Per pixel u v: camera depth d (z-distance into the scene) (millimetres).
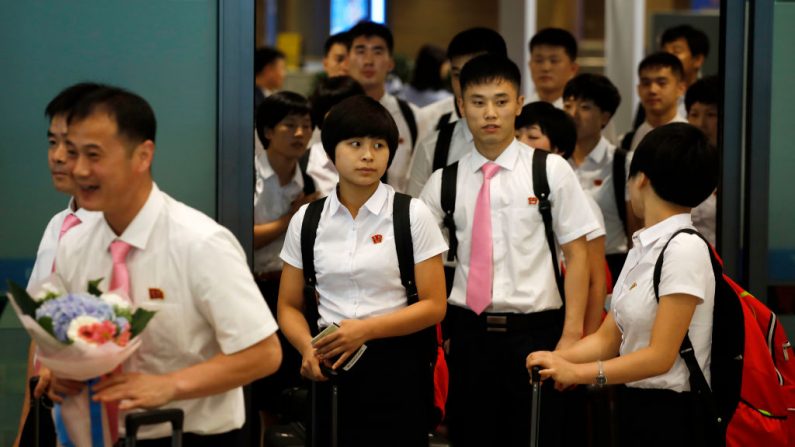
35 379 3523
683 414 4012
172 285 3225
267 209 6309
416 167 5973
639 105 8336
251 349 3225
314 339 4191
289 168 6355
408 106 7707
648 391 4062
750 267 5512
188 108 5113
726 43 5480
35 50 4992
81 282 3330
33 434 3621
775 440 3992
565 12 12211
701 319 3963
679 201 3963
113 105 3119
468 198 5020
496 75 4902
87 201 3152
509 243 4934
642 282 3988
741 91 5508
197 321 3266
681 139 3924
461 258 5023
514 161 4996
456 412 5105
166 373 3266
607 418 4203
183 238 3211
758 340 3980
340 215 4488
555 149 5926
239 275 3240
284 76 12211
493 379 4969
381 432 4426
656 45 10344
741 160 5535
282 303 4648
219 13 5090
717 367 3969
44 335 2951
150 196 3256
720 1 5523
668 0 12672
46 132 5016
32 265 5035
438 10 13703
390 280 4426
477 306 4910
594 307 5043
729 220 5543
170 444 3344
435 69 10438
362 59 7613
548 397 4918
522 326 4910
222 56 5098
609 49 9891
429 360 4504
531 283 4918
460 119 5801
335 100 6812
